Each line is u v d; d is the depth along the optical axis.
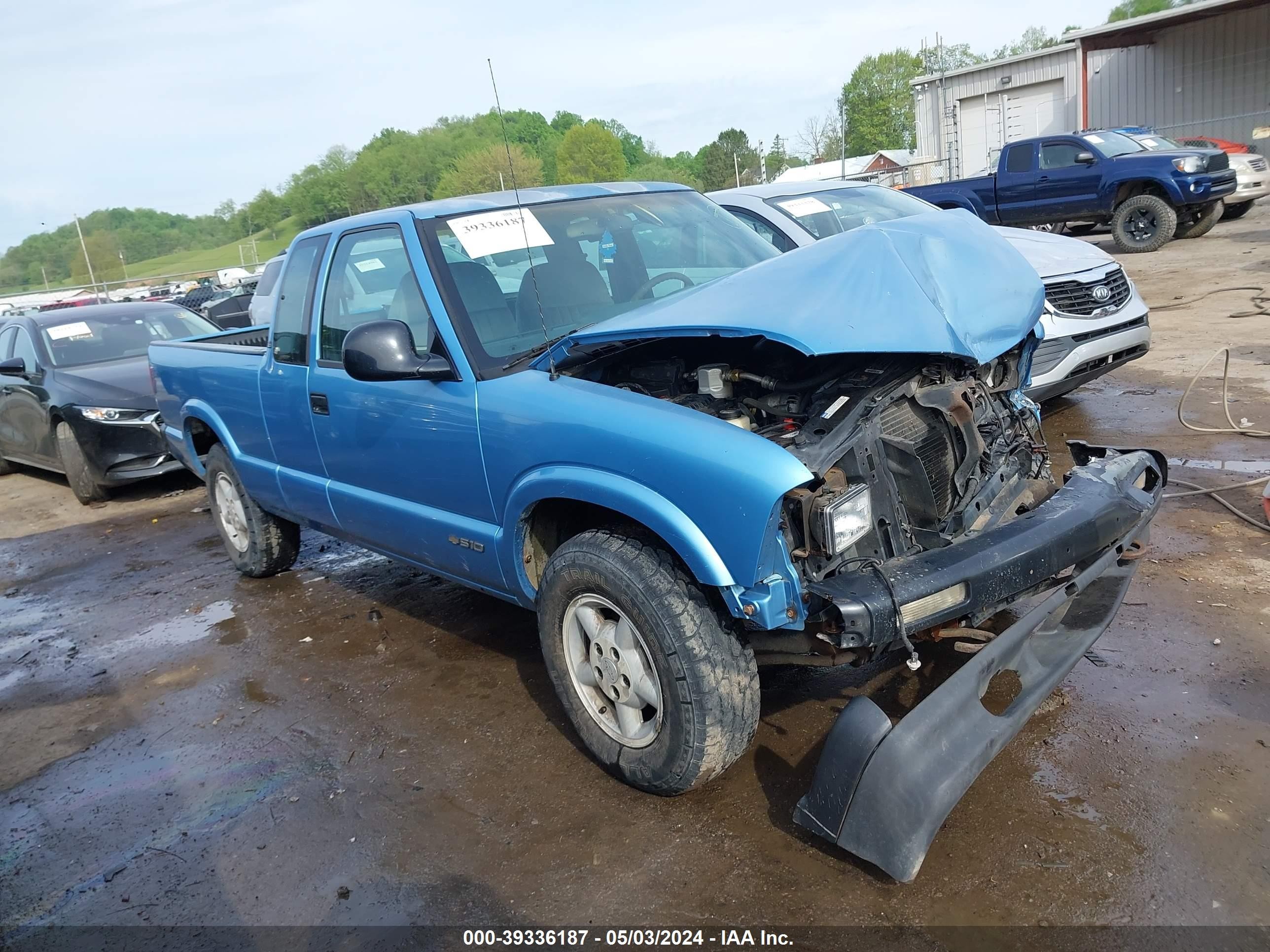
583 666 3.14
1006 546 2.71
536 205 3.99
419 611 4.93
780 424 2.90
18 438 9.16
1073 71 23.16
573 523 3.43
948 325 2.76
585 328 3.45
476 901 2.69
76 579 6.38
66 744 4.00
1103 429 6.23
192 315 9.76
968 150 25.62
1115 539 3.07
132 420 8.01
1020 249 6.59
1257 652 3.42
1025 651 2.88
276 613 5.19
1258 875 2.41
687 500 2.64
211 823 3.26
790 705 3.47
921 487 2.82
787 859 2.68
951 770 2.44
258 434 4.89
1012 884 2.48
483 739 3.56
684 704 2.75
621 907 2.58
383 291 3.85
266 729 3.88
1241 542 4.33
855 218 7.36
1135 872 2.47
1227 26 21.11
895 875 2.39
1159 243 14.38
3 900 2.99
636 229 4.09
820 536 2.57
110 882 3.01
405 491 3.86
